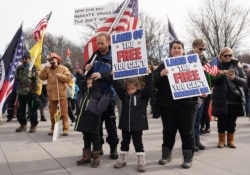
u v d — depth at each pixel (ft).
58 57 27.73
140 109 17.43
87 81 18.62
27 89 28.86
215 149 21.93
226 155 20.33
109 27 21.29
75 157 20.17
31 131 29.14
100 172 17.13
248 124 33.94
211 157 19.88
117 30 21.29
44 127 32.19
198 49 21.54
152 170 17.40
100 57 18.94
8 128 31.83
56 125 24.73
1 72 27.50
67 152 21.43
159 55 131.95
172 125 18.25
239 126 32.48
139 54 17.67
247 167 17.78
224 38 119.14
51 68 27.68
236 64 22.57
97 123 17.88
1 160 19.71
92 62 18.93
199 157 19.89
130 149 21.71
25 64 29.35
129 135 17.89
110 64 18.57
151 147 22.54
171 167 17.92
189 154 17.94
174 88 17.62
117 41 17.90
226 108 21.61
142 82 17.88
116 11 21.52
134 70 17.72
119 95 18.02
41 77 27.91
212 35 119.55
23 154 21.06
